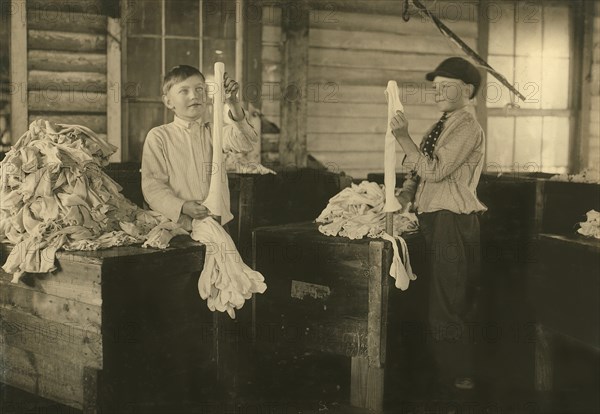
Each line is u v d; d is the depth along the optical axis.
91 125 3.93
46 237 2.56
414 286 3.20
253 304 3.20
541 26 5.04
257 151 4.35
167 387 2.69
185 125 3.05
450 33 4.35
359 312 2.90
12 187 2.72
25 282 2.61
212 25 4.27
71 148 2.70
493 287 3.98
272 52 4.40
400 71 4.76
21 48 3.71
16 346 2.68
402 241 2.93
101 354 2.41
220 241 2.79
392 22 4.70
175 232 2.79
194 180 3.01
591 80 5.12
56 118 3.83
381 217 3.14
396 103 3.06
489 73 4.85
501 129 4.97
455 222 3.23
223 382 3.02
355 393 2.94
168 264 2.61
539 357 3.16
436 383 3.21
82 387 2.47
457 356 3.30
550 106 5.10
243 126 3.09
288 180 3.96
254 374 3.26
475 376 3.31
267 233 3.14
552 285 3.02
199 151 3.04
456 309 3.25
